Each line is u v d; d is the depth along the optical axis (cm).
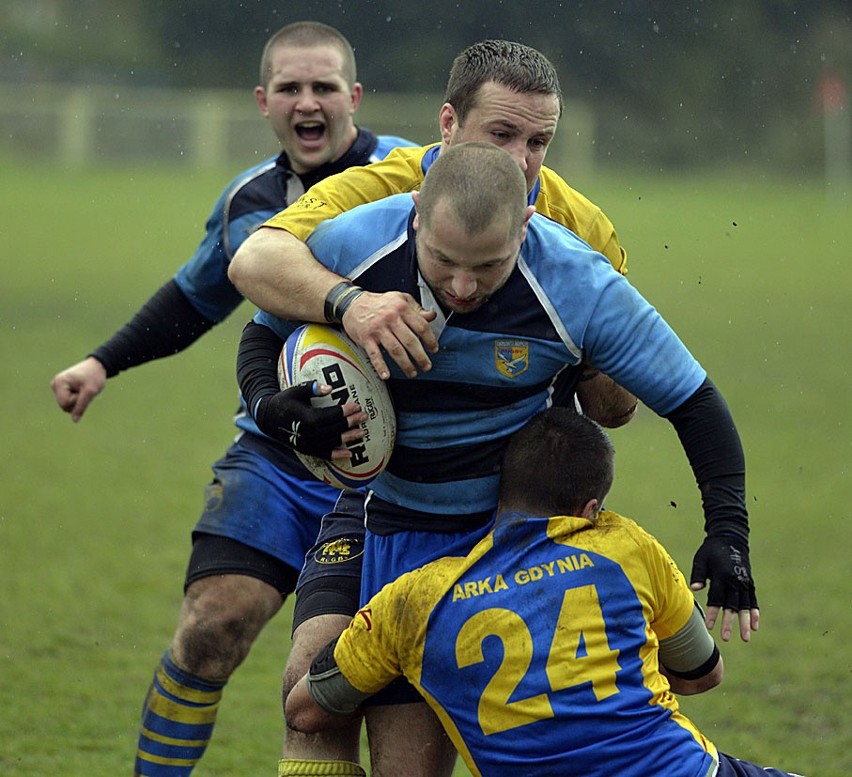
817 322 5331
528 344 1074
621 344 1072
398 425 1123
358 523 1242
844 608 2186
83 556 2436
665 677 1143
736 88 12681
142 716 1468
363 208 1123
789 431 3488
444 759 1142
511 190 982
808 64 12706
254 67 13950
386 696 1133
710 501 1080
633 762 1011
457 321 1066
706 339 4906
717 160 12800
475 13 12038
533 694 1014
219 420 3641
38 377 4059
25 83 14538
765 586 2302
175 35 13962
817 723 1739
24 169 12231
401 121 12162
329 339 1098
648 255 7362
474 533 1145
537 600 1032
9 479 2970
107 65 14488
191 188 10606
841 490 2928
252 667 1959
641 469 3136
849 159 12719
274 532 1463
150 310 1620
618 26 12231
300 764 1146
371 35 12231
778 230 8788
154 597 2227
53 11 15562
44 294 5631
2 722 1691
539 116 1172
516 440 1091
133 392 3994
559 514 1074
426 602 1041
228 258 1602
